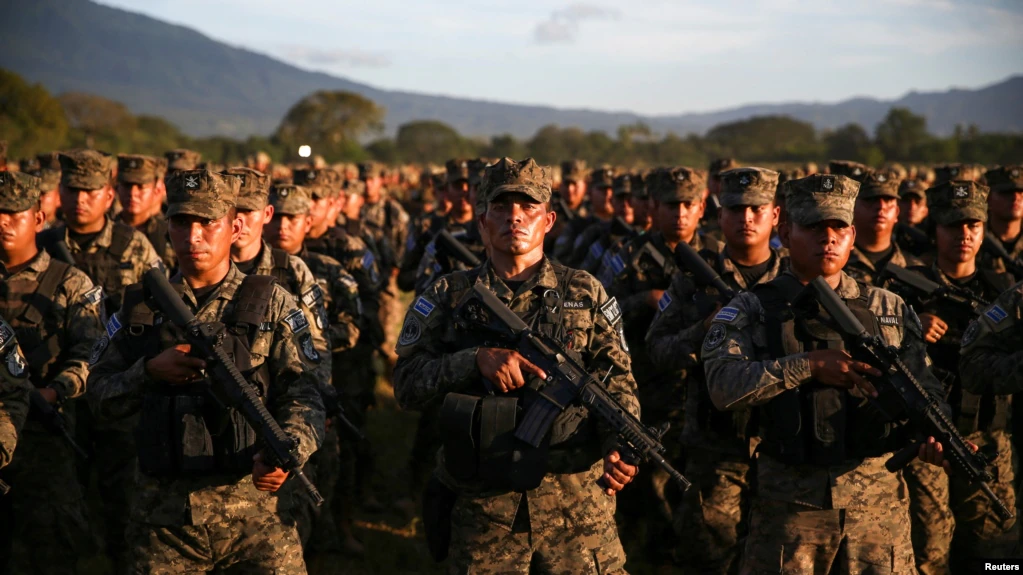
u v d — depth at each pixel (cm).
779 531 378
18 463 481
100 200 598
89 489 744
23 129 9219
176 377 361
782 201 593
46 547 489
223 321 378
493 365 354
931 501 482
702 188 612
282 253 492
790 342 373
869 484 371
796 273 395
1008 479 511
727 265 533
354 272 685
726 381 368
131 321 376
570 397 355
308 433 370
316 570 590
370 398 679
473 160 794
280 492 388
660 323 521
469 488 366
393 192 2411
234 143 12356
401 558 634
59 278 489
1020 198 662
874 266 584
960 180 549
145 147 11881
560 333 369
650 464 607
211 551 376
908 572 373
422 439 707
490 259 390
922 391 352
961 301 515
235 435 366
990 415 496
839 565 373
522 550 361
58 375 474
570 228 891
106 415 380
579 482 365
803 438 367
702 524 513
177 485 373
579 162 1062
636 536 666
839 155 14288
